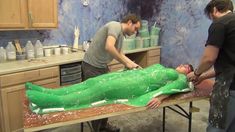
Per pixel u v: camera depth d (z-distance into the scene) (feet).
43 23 9.72
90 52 8.39
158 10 14.99
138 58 14.51
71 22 12.02
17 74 8.42
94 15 13.04
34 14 9.34
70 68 10.04
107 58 8.33
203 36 13.19
